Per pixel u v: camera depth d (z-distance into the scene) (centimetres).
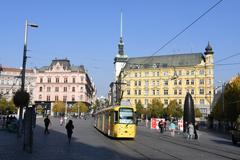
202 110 12694
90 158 1705
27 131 1931
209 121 7681
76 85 15412
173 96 13400
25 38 3284
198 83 12988
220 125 7131
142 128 6581
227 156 1967
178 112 11081
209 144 3042
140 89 14038
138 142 2953
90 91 18975
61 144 2516
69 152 1975
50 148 2188
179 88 13312
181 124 5044
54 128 5019
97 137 3469
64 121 7756
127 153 2003
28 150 1891
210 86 12775
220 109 6900
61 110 14138
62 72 15500
